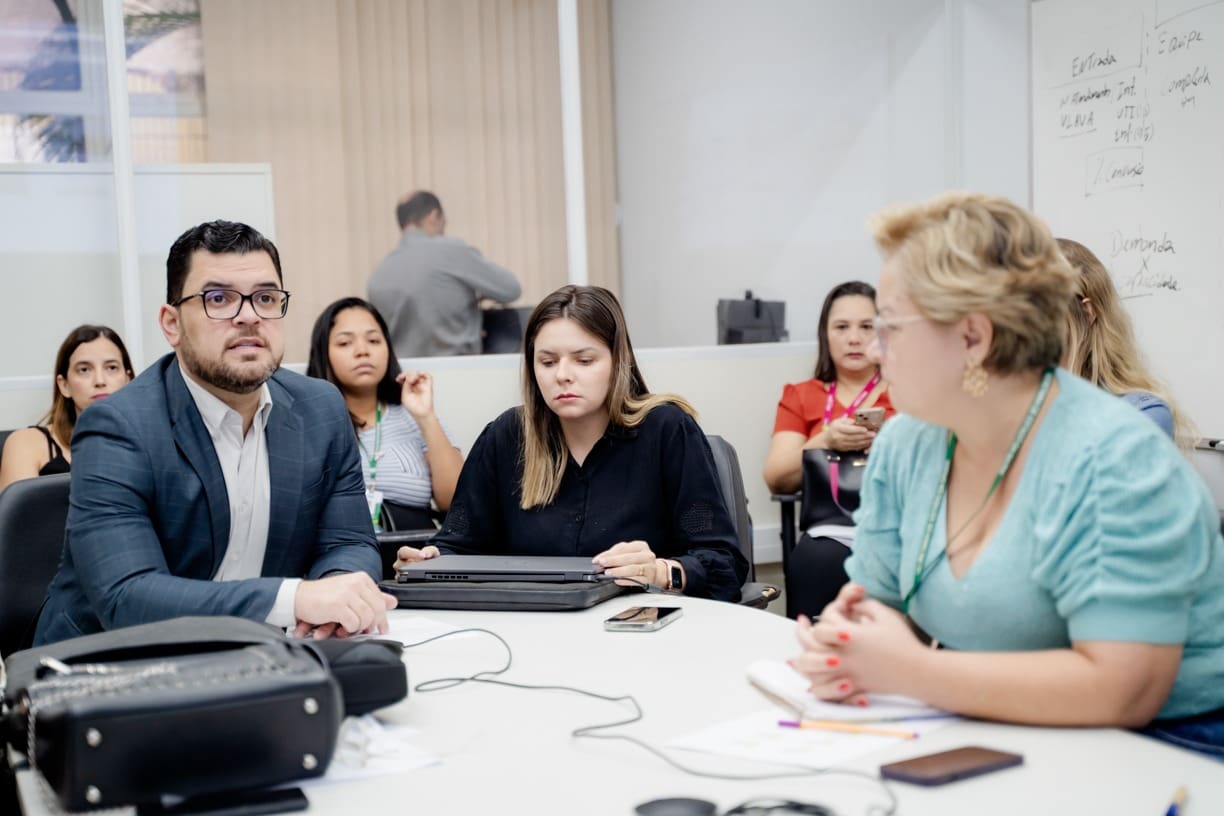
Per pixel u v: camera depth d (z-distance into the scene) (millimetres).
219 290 1654
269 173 3730
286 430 1802
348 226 4117
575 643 1476
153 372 1764
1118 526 1067
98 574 1565
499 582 1761
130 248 3500
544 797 947
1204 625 1158
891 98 4324
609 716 1160
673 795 938
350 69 4078
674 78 4750
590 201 4488
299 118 3986
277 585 1511
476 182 4262
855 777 965
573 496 2137
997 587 1167
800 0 4457
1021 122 3959
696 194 4695
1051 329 1128
